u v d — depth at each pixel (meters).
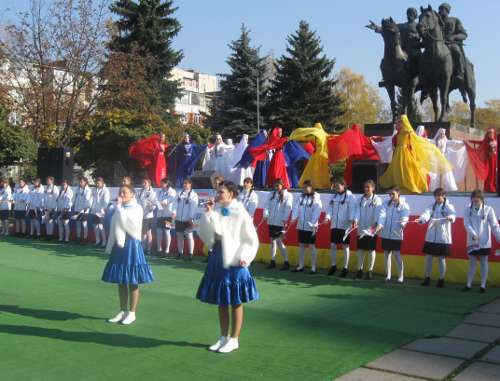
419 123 15.47
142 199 13.88
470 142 12.68
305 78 41.00
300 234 11.35
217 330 6.61
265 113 42.25
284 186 12.42
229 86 42.59
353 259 11.40
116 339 6.20
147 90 30.22
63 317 7.15
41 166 18.33
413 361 5.53
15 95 31.27
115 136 27.00
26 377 4.96
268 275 10.97
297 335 6.46
